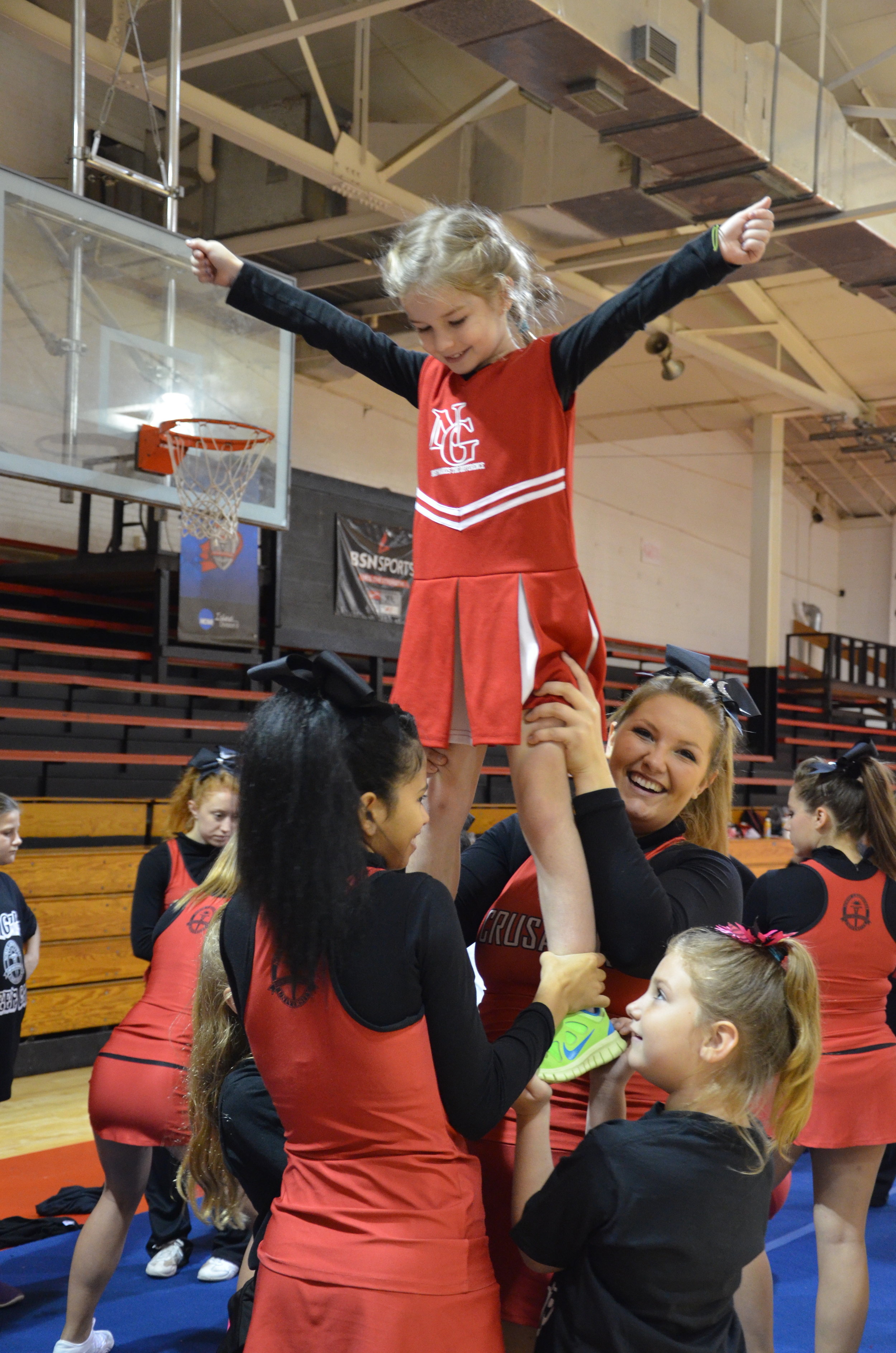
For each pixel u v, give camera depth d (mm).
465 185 7480
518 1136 1660
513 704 1596
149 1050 2877
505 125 7336
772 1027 1590
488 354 1657
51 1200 4250
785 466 17766
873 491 18484
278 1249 1463
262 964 1499
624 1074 1692
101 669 8602
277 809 1453
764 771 13742
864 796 3162
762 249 1506
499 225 1645
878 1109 2814
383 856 1583
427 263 1579
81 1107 5621
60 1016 6418
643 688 1988
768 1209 1625
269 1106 1890
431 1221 1428
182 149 9203
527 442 1617
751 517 15156
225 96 8961
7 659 7961
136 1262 3805
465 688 1654
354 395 11984
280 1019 1474
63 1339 2939
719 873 1937
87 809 6898
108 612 9117
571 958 1645
